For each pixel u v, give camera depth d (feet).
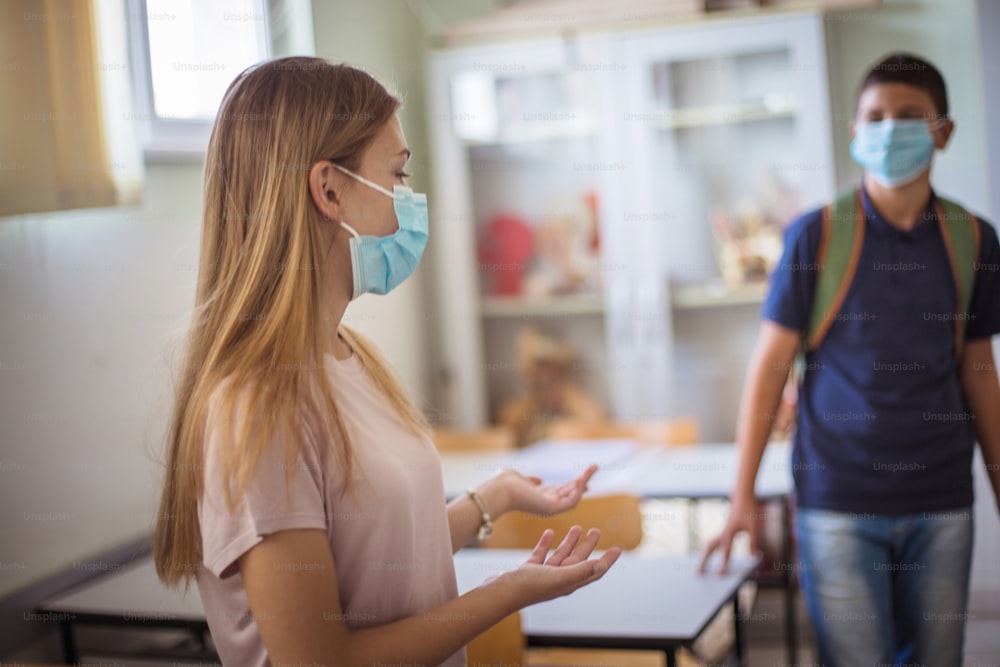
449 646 4.01
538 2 14.08
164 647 8.35
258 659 4.06
